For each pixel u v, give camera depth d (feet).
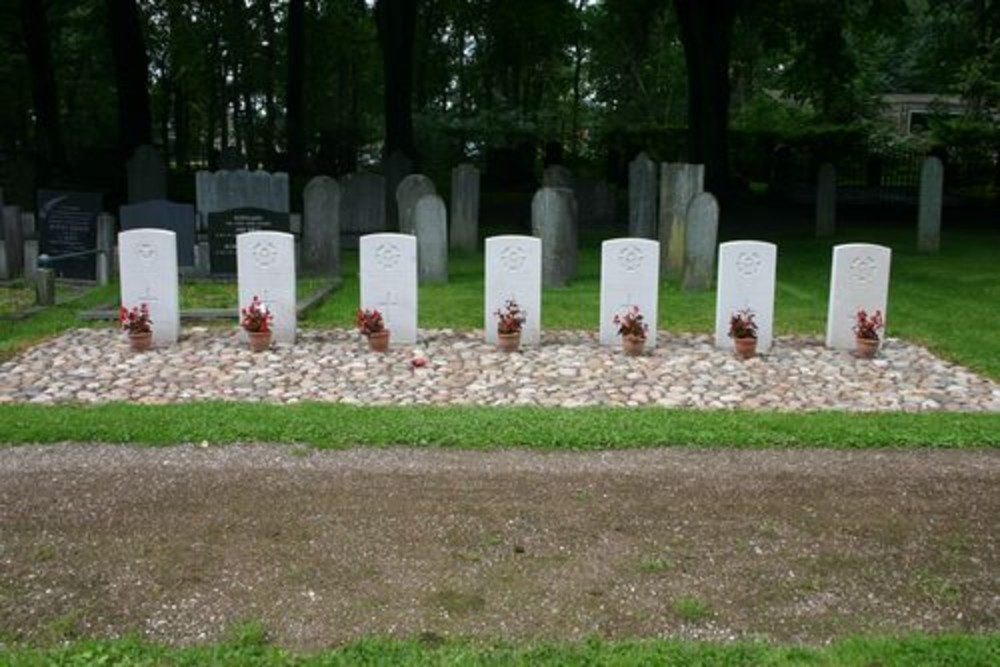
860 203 103.14
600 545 20.30
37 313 44.75
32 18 103.60
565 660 15.87
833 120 157.17
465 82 178.40
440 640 16.69
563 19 139.23
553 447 26.20
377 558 19.65
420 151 147.54
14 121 140.67
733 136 139.44
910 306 47.80
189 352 37.76
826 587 18.71
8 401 31.09
